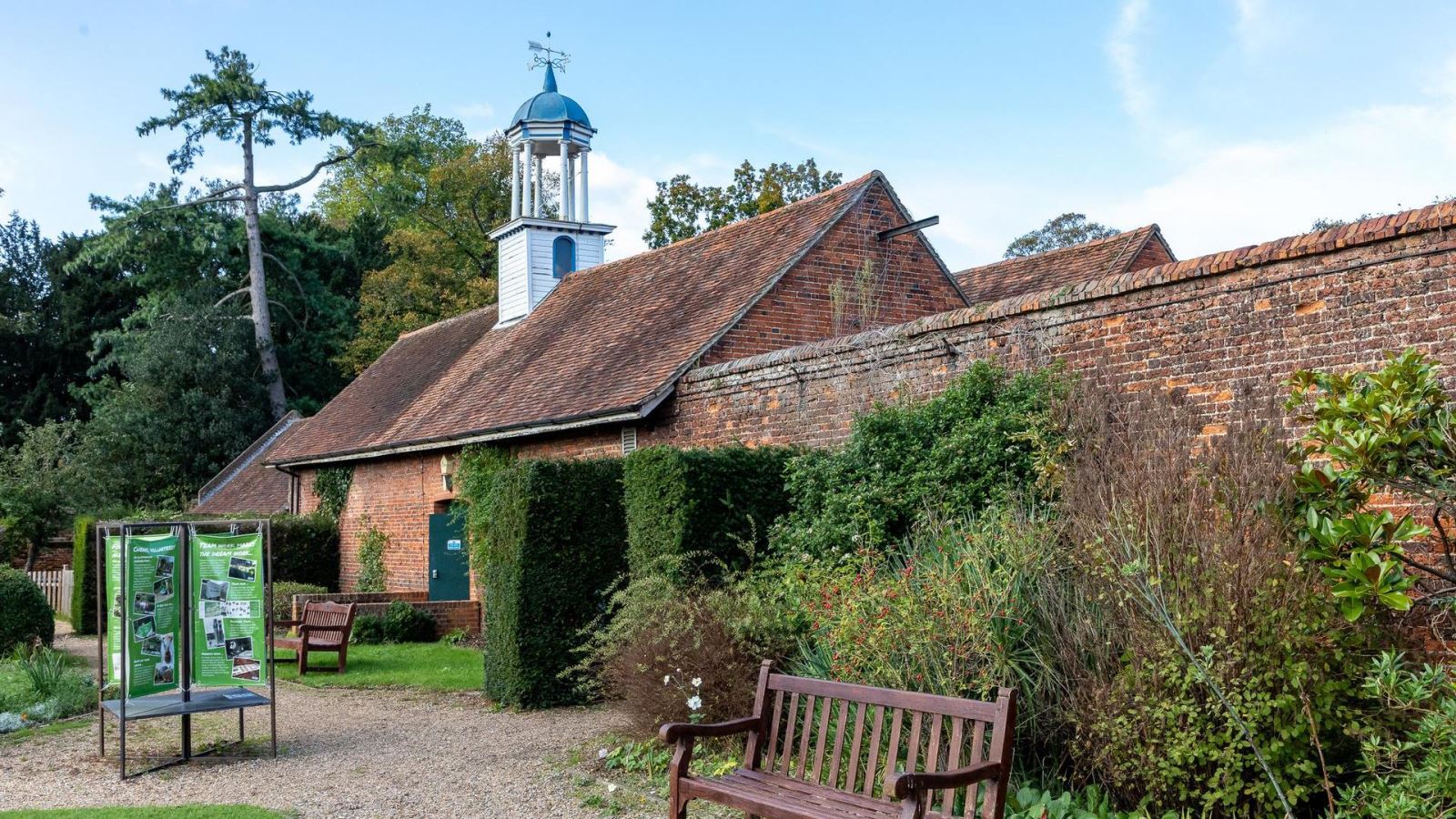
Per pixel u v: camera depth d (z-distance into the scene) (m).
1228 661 5.93
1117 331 9.19
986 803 5.09
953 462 9.50
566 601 11.41
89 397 40.66
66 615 23.80
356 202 50.62
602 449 15.30
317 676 13.82
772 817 5.44
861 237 16.77
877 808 5.39
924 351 10.84
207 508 32.44
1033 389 9.51
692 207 38.97
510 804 7.30
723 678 8.30
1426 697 5.43
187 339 36.72
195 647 8.80
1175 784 6.05
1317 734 5.80
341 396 27.59
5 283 44.84
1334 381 6.36
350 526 23.17
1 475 30.23
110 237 38.16
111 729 10.24
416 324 41.22
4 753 9.20
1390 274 7.43
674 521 10.75
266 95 38.31
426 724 10.34
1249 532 6.23
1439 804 5.12
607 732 9.52
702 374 13.64
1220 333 8.42
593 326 19.19
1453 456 5.81
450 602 18.16
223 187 39.91
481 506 17.73
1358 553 5.64
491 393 19.23
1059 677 6.80
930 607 7.13
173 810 7.02
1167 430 7.48
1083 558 6.88
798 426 12.18
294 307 43.34
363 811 7.18
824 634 8.31
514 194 26.16
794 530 10.54
